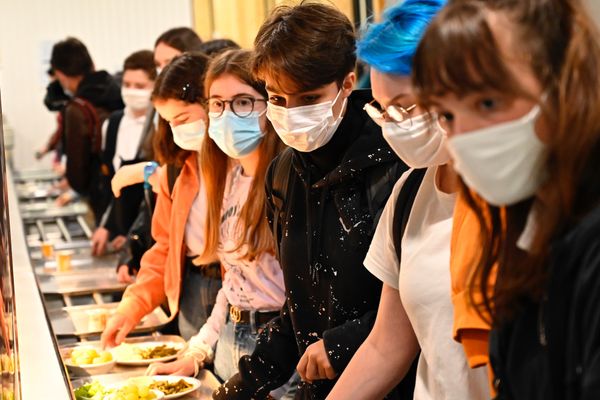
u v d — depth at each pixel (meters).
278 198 2.32
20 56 10.20
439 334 1.70
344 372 1.93
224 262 2.83
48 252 5.03
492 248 1.30
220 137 2.60
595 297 1.12
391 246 1.84
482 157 1.13
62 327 3.46
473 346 1.44
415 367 2.07
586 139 1.12
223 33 8.77
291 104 2.12
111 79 6.20
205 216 3.01
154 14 10.43
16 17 10.16
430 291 1.70
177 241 3.24
